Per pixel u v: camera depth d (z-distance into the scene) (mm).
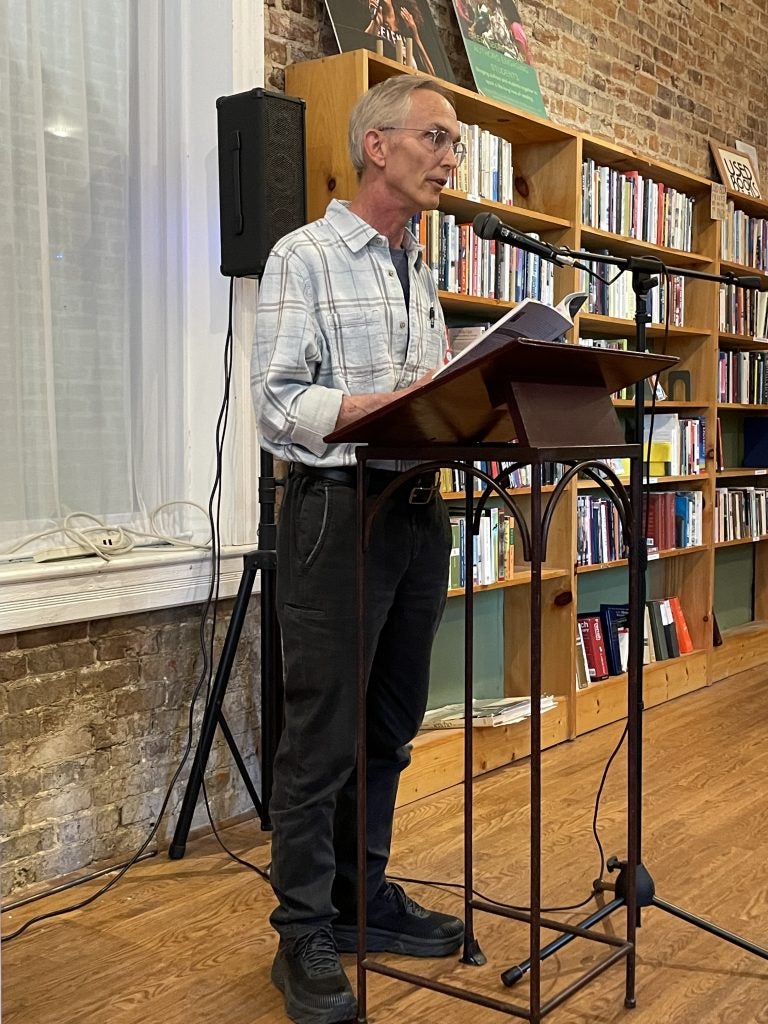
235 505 3146
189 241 3105
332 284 2053
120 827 2873
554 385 1835
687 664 4930
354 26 3342
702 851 2928
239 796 3223
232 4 2992
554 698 4035
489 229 2037
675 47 5312
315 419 1956
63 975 2215
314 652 2057
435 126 2041
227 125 2879
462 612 3977
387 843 2340
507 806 3311
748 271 5434
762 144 6172
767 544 6184
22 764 2631
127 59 2980
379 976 2223
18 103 2701
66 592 2643
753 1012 2078
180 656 3018
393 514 2078
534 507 1727
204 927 2447
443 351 2303
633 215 4480
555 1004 1846
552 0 4426
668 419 4820
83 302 2914
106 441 2982
